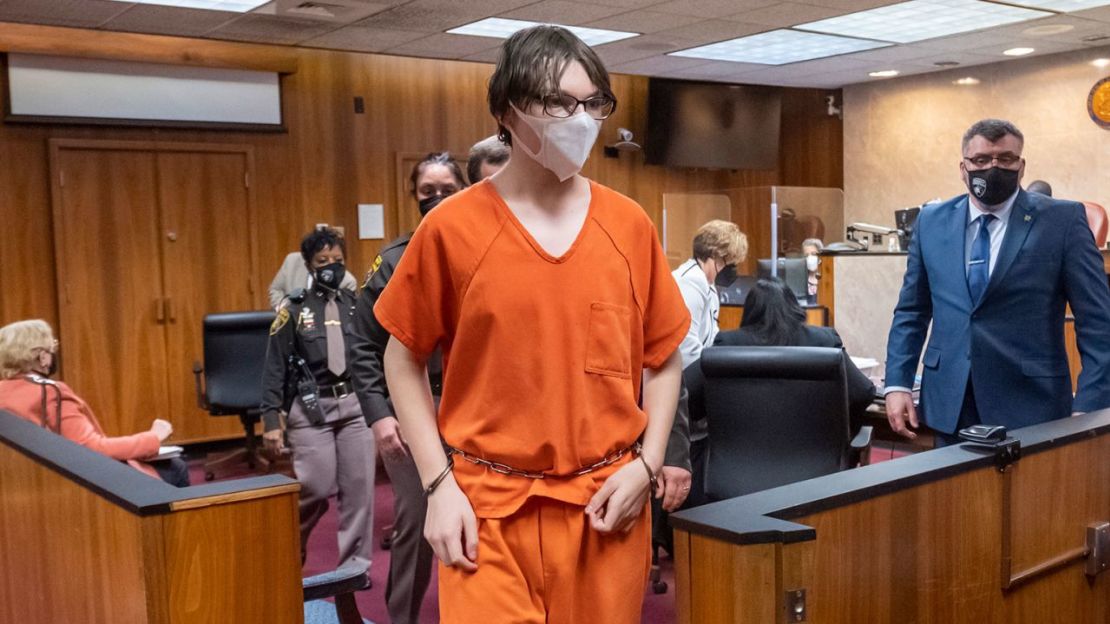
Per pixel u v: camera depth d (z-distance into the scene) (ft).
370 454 12.89
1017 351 9.40
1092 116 27.81
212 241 24.98
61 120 22.76
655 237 5.03
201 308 24.89
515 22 21.83
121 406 23.90
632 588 4.86
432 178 9.70
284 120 25.89
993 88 29.94
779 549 4.92
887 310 32.53
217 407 20.66
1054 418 9.41
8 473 9.79
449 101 28.55
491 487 4.69
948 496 6.50
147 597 6.45
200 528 6.58
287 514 6.90
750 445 11.62
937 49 26.81
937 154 31.58
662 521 12.94
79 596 7.90
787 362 11.40
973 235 9.64
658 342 5.08
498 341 4.64
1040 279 9.32
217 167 24.99
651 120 31.94
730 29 23.00
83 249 23.32
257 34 22.84
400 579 10.03
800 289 20.20
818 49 26.50
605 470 4.76
